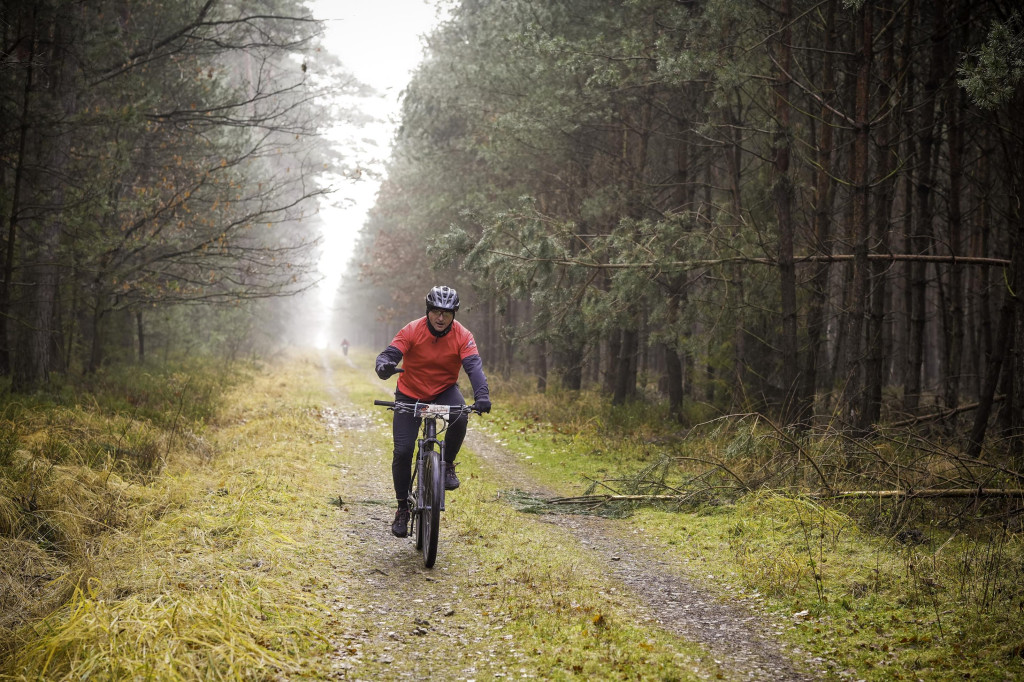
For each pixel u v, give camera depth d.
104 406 10.87
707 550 5.97
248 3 14.52
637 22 11.98
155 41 13.25
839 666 3.79
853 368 9.52
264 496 6.82
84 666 3.19
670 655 3.87
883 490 6.91
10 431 7.63
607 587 5.04
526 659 3.77
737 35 10.95
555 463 10.43
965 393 18.25
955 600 4.48
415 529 6.30
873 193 11.29
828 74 11.32
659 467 8.23
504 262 11.25
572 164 15.90
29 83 10.40
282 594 4.43
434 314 5.35
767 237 11.80
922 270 13.17
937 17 10.27
